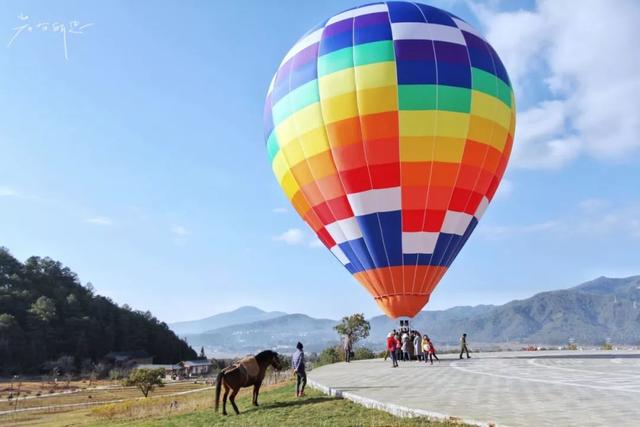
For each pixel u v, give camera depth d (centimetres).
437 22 2764
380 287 2745
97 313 17225
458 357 3241
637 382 1644
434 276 2728
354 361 3447
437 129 2594
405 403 1335
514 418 1088
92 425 2133
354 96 2628
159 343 17800
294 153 2820
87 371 13700
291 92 2823
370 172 2623
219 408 1842
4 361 13188
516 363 2564
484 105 2681
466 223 2742
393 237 2656
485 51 2800
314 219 2919
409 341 3020
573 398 1330
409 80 2602
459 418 1109
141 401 4341
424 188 2617
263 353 1761
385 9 2830
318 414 1401
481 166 2695
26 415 6047
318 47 2808
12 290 16300
